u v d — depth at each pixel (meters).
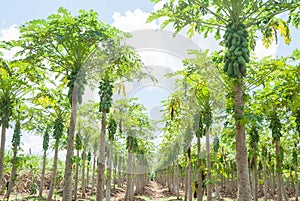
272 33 9.59
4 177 29.58
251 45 9.92
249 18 9.00
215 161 13.73
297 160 25.53
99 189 11.25
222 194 35.03
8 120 17.44
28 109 20.16
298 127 14.14
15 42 12.29
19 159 22.66
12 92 17.25
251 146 18.44
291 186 45.59
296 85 10.45
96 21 11.47
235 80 7.37
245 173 7.50
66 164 11.89
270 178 38.12
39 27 11.87
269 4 8.24
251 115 7.54
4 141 17.12
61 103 18.27
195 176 14.17
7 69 14.70
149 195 33.97
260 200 30.34
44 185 34.94
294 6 8.38
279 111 14.66
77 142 17.55
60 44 12.49
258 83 10.68
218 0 7.88
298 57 11.79
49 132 25.77
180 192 39.59
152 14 8.22
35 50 12.50
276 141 17.64
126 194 23.19
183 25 8.32
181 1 8.23
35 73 15.56
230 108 8.79
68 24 11.18
